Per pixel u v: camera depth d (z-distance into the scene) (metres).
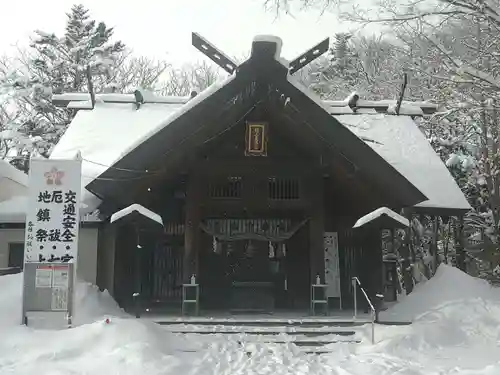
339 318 12.60
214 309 15.33
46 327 10.66
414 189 13.76
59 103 20.58
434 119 17.20
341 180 15.06
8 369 8.16
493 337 10.96
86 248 15.22
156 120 19.48
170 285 15.52
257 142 14.47
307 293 15.57
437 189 16.34
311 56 15.02
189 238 14.24
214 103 13.41
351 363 9.14
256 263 15.88
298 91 13.34
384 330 11.13
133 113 19.97
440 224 23.42
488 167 20.16
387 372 8.34
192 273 14.04
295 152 14.93
